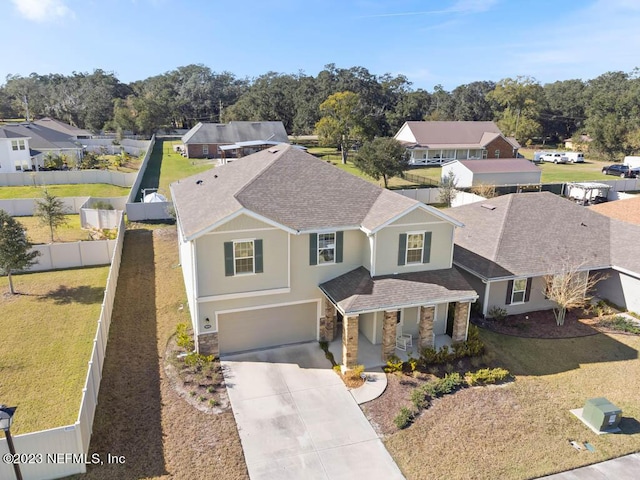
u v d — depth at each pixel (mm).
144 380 17609
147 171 63625
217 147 78000
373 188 22875
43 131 67500
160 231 36500
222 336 19891
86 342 20250
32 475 12562
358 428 15477
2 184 49688
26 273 28188
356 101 75062
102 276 27797
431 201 49531
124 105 123562
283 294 19938
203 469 13516
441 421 15859
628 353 20609
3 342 20062
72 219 39062
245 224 18406
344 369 18609
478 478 13391
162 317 22578
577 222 27703
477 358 19750
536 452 14484
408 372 18703
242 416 15898
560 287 22719
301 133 97938
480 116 118750
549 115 118438
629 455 14461
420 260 20703
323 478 13367
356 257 20797
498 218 27234
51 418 15359
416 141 76625
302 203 20672
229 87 155625
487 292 23281
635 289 24203
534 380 18422
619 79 143125
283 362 19422
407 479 13391
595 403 15789
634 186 57312
